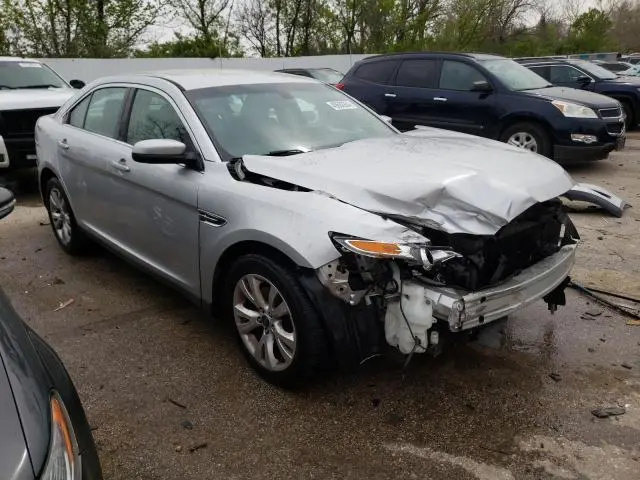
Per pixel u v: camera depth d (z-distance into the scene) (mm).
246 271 3248
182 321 4145
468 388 3297
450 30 36000
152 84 4195
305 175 3188
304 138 3928
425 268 2672
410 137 4215
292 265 3006
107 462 2746
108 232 4613
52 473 1608
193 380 3404
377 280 2818
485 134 9531
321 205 2939
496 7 36375
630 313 4215
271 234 2975
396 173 3115
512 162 3432
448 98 9781
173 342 3846
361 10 34344
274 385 3326
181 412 3113
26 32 23500
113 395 3268
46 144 5371
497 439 2881
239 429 2973
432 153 3572
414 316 2799
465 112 9656
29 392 1761
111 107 4605
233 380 3398
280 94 4246
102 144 4484
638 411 3094
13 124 7594
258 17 32719
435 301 2787
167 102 3980
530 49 37219
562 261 3461
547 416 3053
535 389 3287
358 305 2889
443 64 9969
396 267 2854
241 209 3191
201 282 3607
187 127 3746
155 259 4062
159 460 2762
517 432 2930
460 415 3064
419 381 3365
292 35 33656
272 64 24484
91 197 4719
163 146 3455
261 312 3273
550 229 3518
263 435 2928
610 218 6523
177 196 3625
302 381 3162
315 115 4219
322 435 2922
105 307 4387
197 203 3473
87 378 3434
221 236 3312
